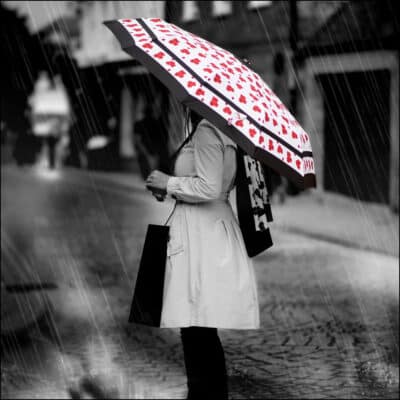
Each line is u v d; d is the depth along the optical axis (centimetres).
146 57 379
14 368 665
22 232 1459
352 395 600
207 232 415
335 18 2256
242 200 416
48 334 789
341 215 2030
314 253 1443
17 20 2789
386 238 1636
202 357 423
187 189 409
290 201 2322
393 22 2067
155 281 411
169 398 585
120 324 845
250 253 422
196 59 379
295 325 859
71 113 3231
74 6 2909
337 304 983
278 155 372
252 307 417
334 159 2339
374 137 2197
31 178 2933
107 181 2947
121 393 596
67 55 2978
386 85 2139
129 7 2659
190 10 2780
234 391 607
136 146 2514
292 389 615
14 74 3002
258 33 2609
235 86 377
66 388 611
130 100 3053
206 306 407
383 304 989
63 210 2023
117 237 1583
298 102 2439
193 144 416
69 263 1229
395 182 2073
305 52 2364
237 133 363
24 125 3288
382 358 723
